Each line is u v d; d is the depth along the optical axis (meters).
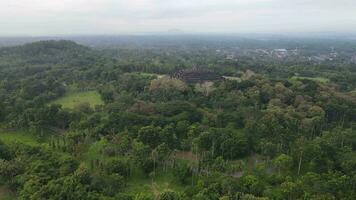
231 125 161.00
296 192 97.25
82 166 111.38
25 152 121.75
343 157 122.25
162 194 97.56
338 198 97.00
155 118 161.62
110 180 108.19
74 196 95.00
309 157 121.06
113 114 162.75
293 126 158.62
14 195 104.56
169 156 129.88
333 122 178.88
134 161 123.69
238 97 198.50
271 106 185.50
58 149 135.88
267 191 100.50
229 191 99.75
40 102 191.25
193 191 102.69
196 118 169.25
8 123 162.12
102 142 142.88
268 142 134.75
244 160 133.50
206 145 136.12
